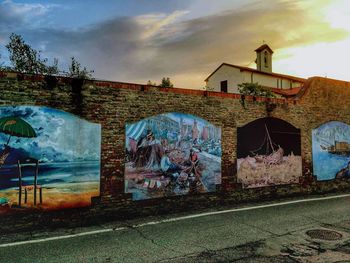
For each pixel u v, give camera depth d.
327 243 6.42
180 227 7.66
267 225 7.78
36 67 14.86
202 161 10.10
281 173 11.96
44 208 7.58
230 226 7.70
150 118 9.15
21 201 7.32
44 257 5.70
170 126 9.51
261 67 44.06
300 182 12.49
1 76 7.20
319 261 5.48
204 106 10.21
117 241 6.59
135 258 5.63
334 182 13.58
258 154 11.38
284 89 36.88
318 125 13.16
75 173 7.99
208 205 10.16
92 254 5.83
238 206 10.27
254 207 10.06
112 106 8.55
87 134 8.19
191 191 9.83
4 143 7.19
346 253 5.87
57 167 7.77
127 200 8.69
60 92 7.87
